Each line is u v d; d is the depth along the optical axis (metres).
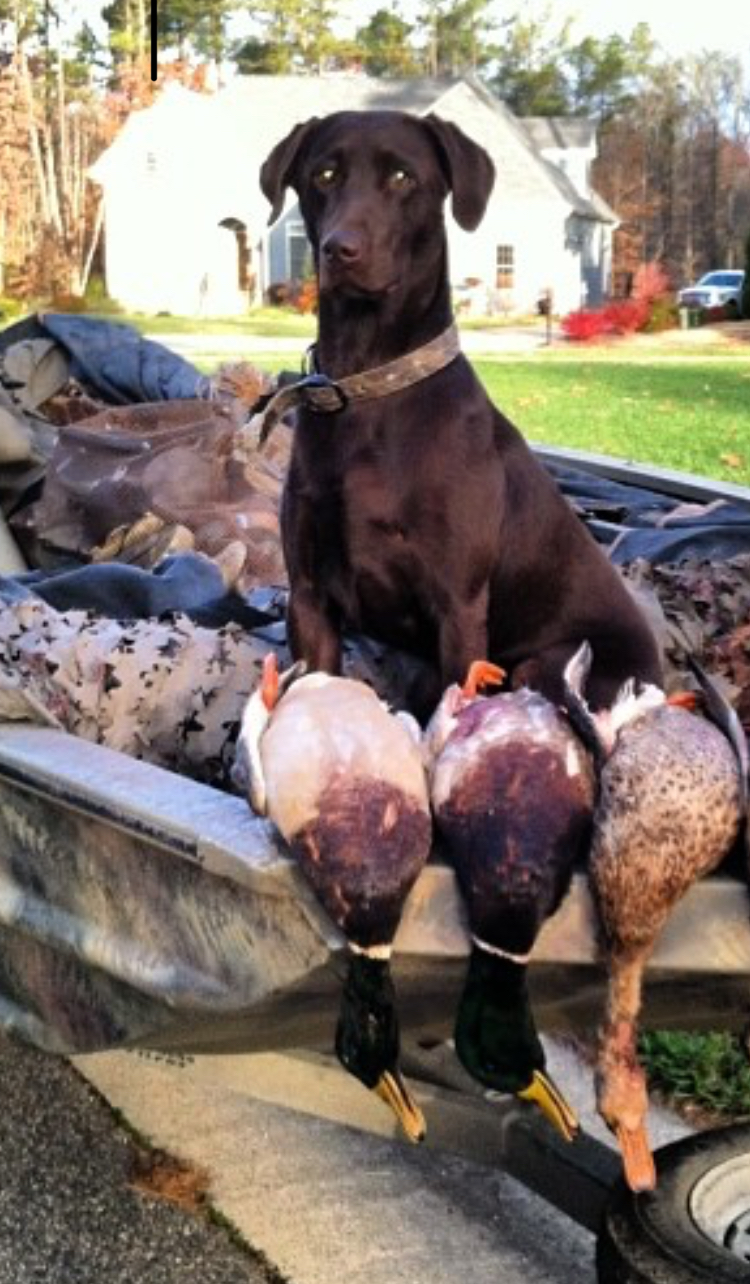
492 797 2.01
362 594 3.03
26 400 5.24
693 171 63.22
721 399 18.14
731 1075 3.53
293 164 3.06
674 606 3.54
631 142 63.59
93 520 4.47
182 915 2.21
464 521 2.94
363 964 2.00
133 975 2.30
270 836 2.06
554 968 2.07
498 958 2.00
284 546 3.11
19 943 2.61
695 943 2.05
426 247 2.95
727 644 3.44
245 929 2.11
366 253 2.82
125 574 3.69
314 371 3.09
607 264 53.84
